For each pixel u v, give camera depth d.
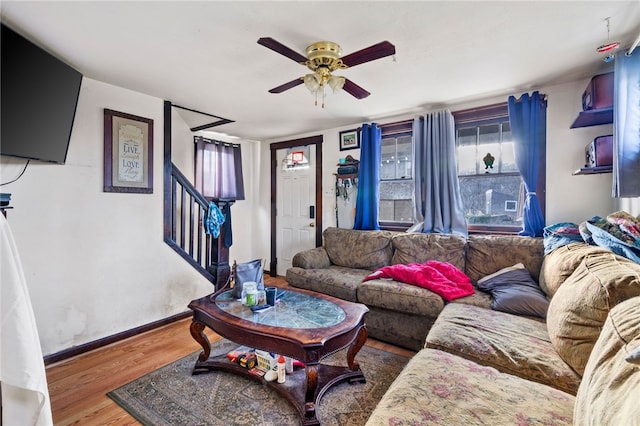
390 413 1.06
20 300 0.90
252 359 2.13
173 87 2.80
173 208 3.26
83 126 2.55
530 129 2.84
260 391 1.96
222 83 2.71
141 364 2.30
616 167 1.98
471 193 3.35
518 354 1.50
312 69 2.05
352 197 4.10
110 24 1.80
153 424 1.67
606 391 0.84
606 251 1.72
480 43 2.04
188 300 3.30
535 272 2.56
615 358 0.92
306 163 4.64
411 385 1.23
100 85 2.66
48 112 2.07
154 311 3.02
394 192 3.86
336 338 1.74
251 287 2.17
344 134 4.17
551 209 2.85
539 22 1.81
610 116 2.34
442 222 3.32
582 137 2.70
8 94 1.80
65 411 1.77
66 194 2.45
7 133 1.82
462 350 1.59
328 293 3.03
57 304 2.39
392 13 1.70
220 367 2.17
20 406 0.93
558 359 1.44
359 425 1.67
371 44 2.02
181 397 1.90
